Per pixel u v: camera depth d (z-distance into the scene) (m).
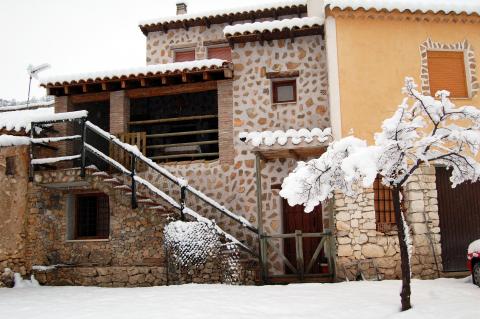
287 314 6.09
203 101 13.98
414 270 9.33
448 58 10.42
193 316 6.03
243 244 10.55
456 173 6.36
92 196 12.06
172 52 14.20
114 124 12.05
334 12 9.97
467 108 5.94
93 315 6.30
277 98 11.62
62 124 12.16
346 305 6.49
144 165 11.62
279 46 11.55
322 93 11.21
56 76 11.73
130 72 11.27
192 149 12.77
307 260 10.84
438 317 5.53
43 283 10.77
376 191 9.88
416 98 6.09
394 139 5.88
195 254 9.08
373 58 10.06
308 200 6.43
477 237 9.87
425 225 9.52
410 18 10.12
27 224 10.66
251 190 11.05
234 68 11.66
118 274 10.62
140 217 10.76
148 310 6.46
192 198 11.27
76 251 11.28
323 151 10.27
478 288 7.53
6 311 6.96
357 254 9.38
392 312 6.01
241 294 7.49
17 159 10.54
